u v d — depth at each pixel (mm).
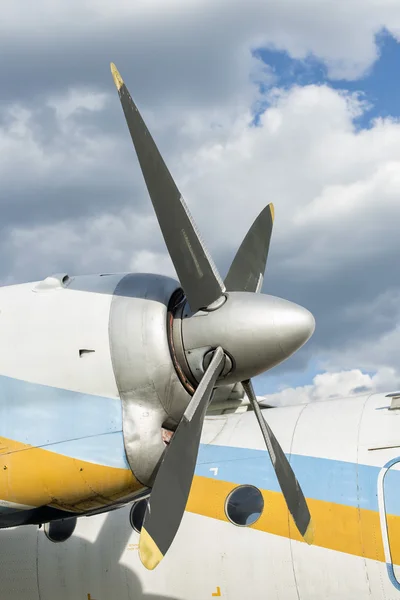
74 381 7406
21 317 7641
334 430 10172
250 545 9805
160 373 7363
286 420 10648
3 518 7766
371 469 9609
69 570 10469
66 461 7293
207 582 9891
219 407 11258
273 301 7617
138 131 7426
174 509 6875
